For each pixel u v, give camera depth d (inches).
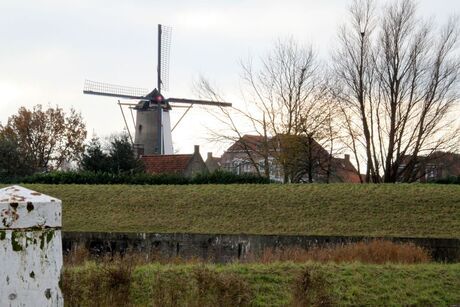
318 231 1116.5
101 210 1274.6
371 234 1079.0
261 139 1990.7
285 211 1208.2
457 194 1218.6
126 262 612.4
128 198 1322.6
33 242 122.8
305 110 1909.4
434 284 663.8
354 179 2556.6
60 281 124.8
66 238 1043.9
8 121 2915.8
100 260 769.6
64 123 2965.1
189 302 493.0
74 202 1316.4
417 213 1153.4
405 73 1659.7
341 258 787.4
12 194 123.6
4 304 120.6
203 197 1299.2
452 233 1069.8
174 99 2586.1
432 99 1660.9
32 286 122.3
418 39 1665.8
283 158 1898.4
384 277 668.7
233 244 993.5
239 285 506.9
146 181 1518.2
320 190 1286.9
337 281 643.5
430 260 866.1
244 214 1211.2
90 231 1088.8
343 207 1199.6
